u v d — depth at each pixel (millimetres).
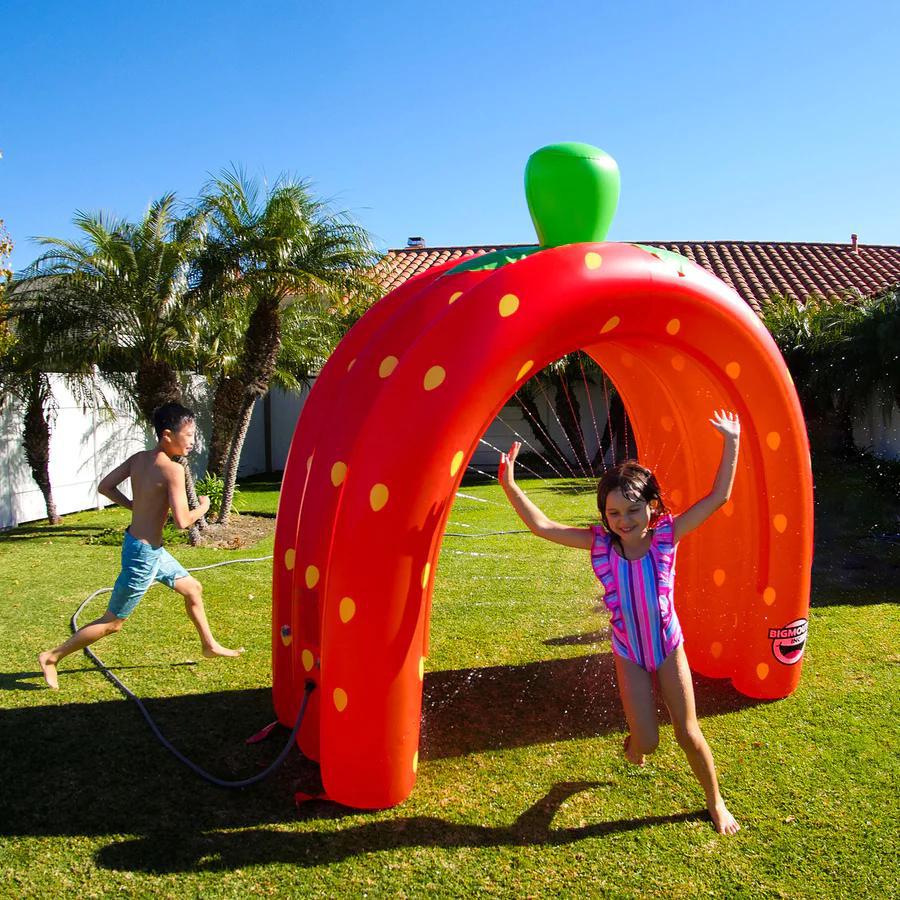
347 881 2814
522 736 3902
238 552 8312
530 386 16578
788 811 3205
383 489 3070
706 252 20484
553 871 2861
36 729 3971
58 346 9320
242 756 3721
